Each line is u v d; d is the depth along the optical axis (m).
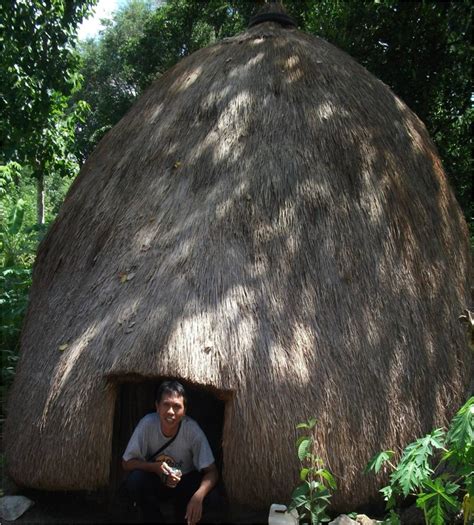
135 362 4.03
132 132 5.51
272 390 4.02
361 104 5.34
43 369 4.43
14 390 4.64
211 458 4.14
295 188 4.75
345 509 4.09
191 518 3.97
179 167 4.97
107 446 4.09
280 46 5.61
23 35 11.00
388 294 4.54
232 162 4.88
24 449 4.27
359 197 4.82
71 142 12.88
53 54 11.45
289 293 4.36
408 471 3.57
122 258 4.65
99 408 4.10
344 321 4.35
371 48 10.76
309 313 4.32
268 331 4.20
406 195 5.01
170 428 4.07
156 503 4.17
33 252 9.64
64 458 4.11
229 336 4.12
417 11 10.36
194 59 5.84
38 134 11.95
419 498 3.66
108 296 4.48
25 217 14.44
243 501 4.01
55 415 4.18
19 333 7.25
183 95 5.45
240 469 3.94
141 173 5.10
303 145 4.95
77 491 4.69
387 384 4.26
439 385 4.45
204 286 4.32
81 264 4.88
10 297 7.58
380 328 4.40
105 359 4.15
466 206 11.08
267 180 4.77
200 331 4.12
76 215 5.25
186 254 4.48
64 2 11.37
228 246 4.50
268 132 5.01
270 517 3.80
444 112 11.18
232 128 5.07
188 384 4.25
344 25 10.72
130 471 4.16
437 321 4.66
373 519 4.06
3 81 10.96
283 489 3.95
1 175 10.89
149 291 4.37
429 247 4.91
